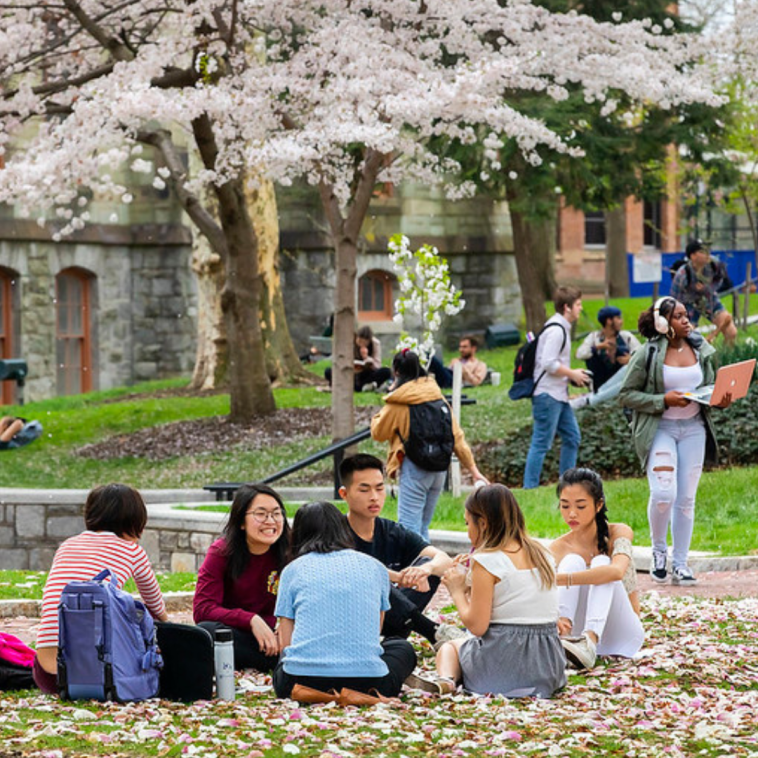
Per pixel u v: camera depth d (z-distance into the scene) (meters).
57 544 16.94
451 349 38.50
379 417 11.88
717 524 13.80
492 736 6.61
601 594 8.39
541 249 39.41
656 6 27.20
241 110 17.77
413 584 8.40
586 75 18.86
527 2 19.17
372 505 8.76
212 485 16.70
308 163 18.23
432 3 18.45
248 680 8.04
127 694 7.32
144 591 7.90
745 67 19.28
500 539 7.67
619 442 17.64
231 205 21.98
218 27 18.77
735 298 27.03
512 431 20.16
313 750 6.25
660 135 27.78
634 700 7.46
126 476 20.25
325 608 7.35
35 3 20.47
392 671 7.53
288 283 37.09
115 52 19.64
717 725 6.74
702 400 11.03
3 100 19.95
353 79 17.61
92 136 18.45
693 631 9.30
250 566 8.34
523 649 7.60
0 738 6.38
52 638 7.46
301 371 27.45
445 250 38.38
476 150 25.41
